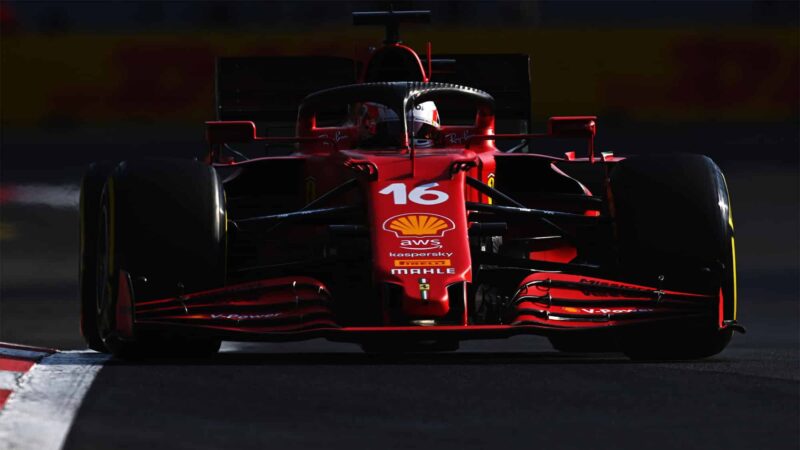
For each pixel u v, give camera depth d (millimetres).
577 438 15125
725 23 103375
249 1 102875
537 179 25719
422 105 25906
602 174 30969
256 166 25172
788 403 17125
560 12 103562
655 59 100500
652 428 15625
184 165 21406
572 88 100500
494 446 14742
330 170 23984
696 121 100438
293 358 21766
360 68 33375
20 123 100000
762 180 72375
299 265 22234
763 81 100375
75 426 15484
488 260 22188
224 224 21109
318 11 101938
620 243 21766
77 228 51594
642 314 20531
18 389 17750
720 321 20969
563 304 20578
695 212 21266
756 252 45906
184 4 103938
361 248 23703
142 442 14758
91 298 23016
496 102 33281
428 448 14625
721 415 16359
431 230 20859
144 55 99938
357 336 19547
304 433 15289
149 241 20531
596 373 19516
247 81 33844
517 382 18688
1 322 30766
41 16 103875
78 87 100062
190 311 20156
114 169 21719
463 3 102312
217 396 17469
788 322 30750
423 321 19906
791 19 103875
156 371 19516
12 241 47562
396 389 18078
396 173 22141
